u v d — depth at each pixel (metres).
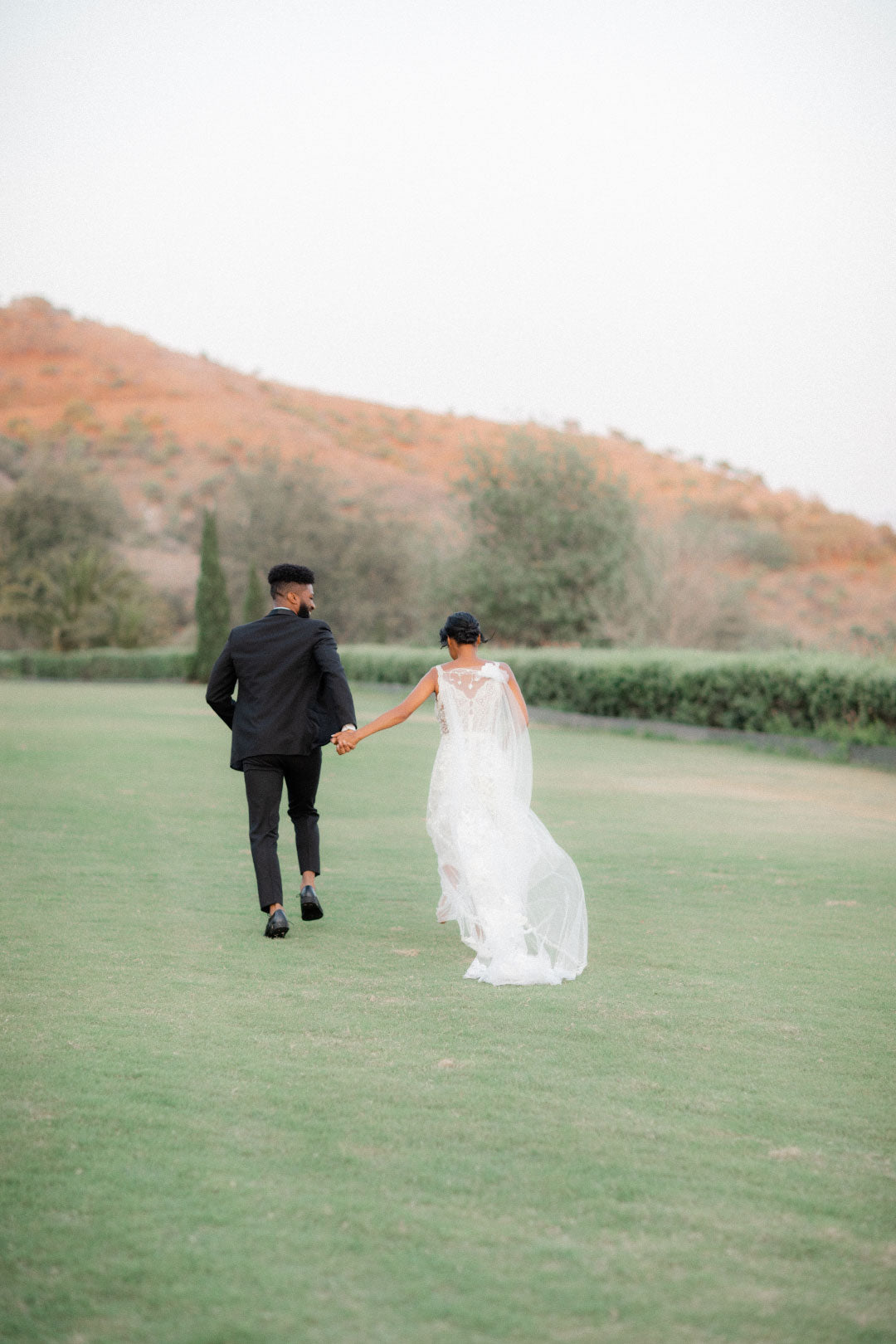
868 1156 3.01
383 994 4.48
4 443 93.94
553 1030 4.05
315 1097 3.34
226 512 62.62
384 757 14.84
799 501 81.25
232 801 10.38
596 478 38.34
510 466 38.97
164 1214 2.61
